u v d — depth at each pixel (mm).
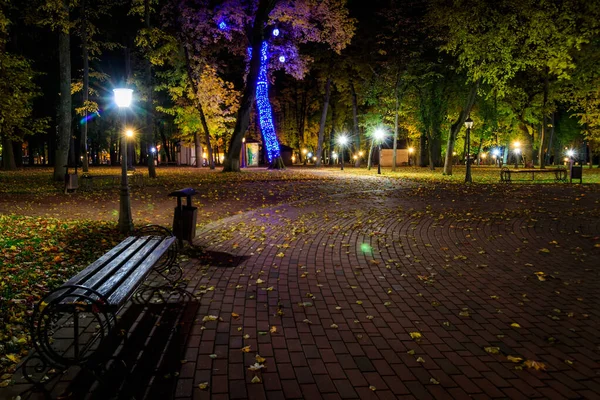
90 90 33500
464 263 7809
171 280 6598
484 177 32125
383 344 4574
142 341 4535
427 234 10352
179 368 4000
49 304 3602
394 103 41000
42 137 57656
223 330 4840
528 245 9203
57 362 3664
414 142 58719
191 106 43750
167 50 27094
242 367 4039
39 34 39094
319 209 14578
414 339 4703
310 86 63344
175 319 5133
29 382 3717
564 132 57969
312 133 68062
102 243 8844
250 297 5910
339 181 27125
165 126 63031
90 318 5062
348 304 5730
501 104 42469
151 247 5738
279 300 5824
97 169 44438
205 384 3697
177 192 8344
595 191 20516
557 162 66500
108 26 39406
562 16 23922
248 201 16922
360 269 7383
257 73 34625
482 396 3621
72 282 4004
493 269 7422
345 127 63469
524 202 16359
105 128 57000
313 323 5082
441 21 27688
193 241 9336
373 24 43625
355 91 52250
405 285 6551
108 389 3631
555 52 24828
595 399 3592
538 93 43844
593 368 4105
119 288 4008
